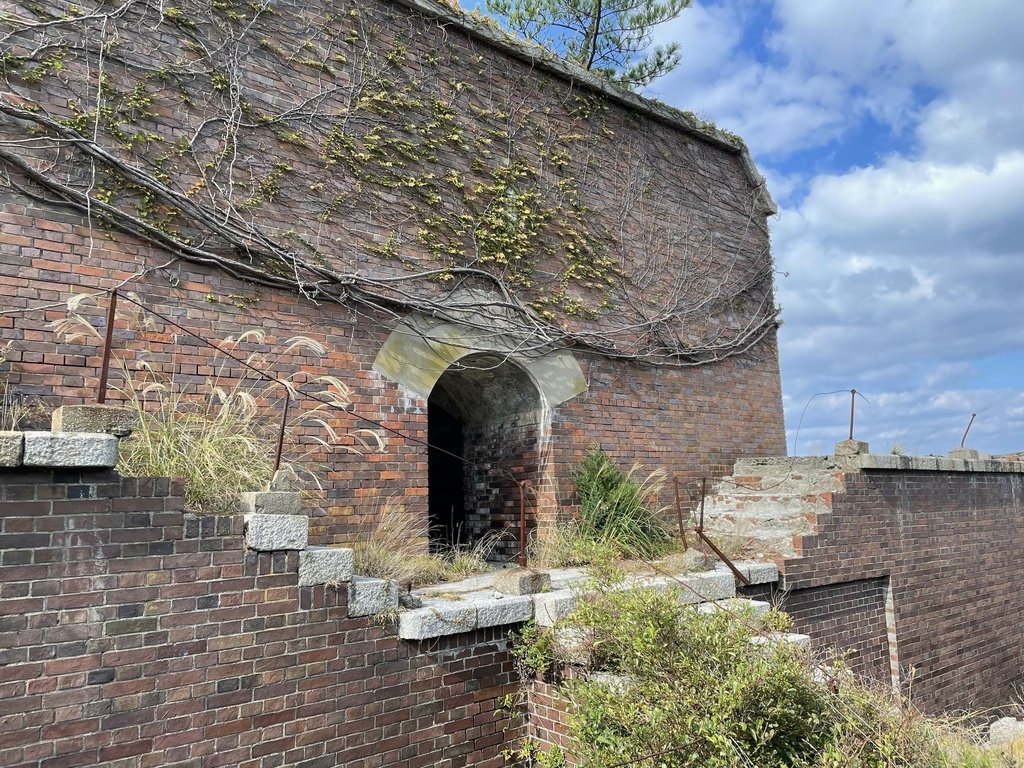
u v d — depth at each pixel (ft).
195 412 20.63
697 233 36.76
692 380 35.17
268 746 14.53
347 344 24.44
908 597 30.30
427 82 27.76
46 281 19.44
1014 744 17.38
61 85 20.38
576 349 30.96
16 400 18.53
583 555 25.44
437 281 26.84
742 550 27.02
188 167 22.12
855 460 29.43
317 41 25.27
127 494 13.41
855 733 14.49
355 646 15.96
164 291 21.21
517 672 18.76
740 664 14.52
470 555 25.55
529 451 30.25
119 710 12.94
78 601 12.70
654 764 13.47
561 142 31.81
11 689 11.96
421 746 16.67
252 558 14.75
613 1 49.83
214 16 23.20
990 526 36.47
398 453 24.93
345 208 24.98
